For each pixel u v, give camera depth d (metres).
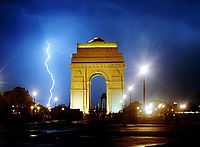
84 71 189.00
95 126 99.50
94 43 190.88
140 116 151.88
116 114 154.25
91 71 189.12
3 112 134.00
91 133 73.62
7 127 95.31
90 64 189.00
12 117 133.12
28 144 52.84
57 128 92.38
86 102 187.38
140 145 48.91
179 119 129.75
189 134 65.19
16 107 178.62
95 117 164.12
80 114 163.25
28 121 133.75
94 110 187.00
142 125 100.56
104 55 189.75
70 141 57.47
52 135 69.69
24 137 65.38
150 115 160.88
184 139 55.59
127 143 52.41
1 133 74.50
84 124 111.12
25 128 92.06
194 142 49.72
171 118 134.25
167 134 67.31
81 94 187.38
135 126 96.50
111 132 75.19
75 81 188.62
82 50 191.00
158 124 104.38
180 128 83.19
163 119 130.62
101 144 51.59
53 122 128.75
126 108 170.62
